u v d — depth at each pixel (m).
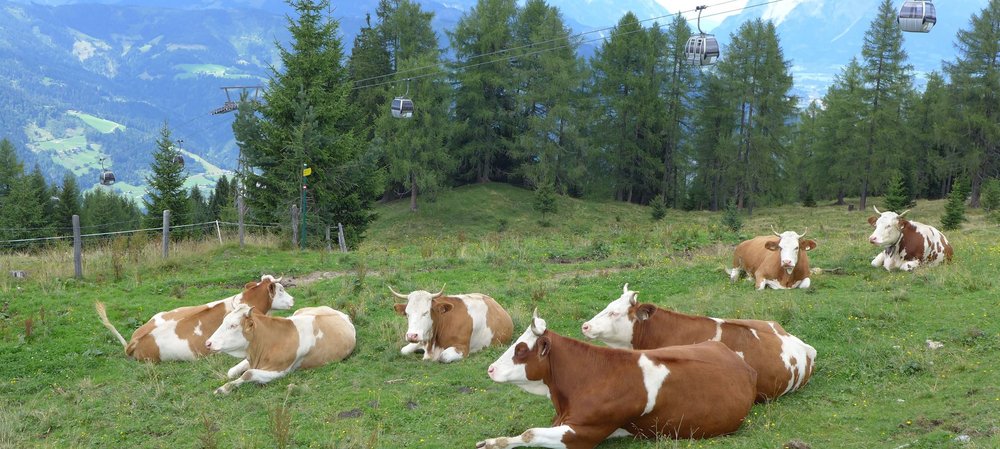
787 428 8.38
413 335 11.23
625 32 74.94
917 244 16.05
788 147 76.00
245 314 10.98
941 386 9.24
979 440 7.39
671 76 78.19
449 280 17.81
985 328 11.22
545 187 63.72
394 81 69.12
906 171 74.25
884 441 7.85
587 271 18.62
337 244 31.08
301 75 33.22
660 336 9.94
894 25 68.81
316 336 11.60
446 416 9.30
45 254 23.33
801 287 14.96
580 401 8.07
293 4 33.38
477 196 71.88
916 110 81.00
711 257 19.22
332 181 30.89
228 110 52.50
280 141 31.22
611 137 76.31
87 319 14.37
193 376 11.38
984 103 69.25
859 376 9.96
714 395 8.11
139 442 9.17
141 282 18.02
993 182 58.84
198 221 62.62
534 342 8.38
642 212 71.31
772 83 70.81
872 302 13.16
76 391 10.98
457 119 74.94
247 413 9.82
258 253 22.69
